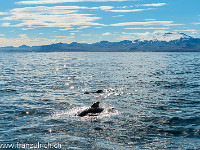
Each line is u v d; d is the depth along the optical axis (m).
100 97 28.48
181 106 23.55
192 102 25.30
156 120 18.69
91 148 13.31
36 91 32.66
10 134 15.55
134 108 22.75
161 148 13.24
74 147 13.48
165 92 31.47
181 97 28.00
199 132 15.87
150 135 15.34
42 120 18.73
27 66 88.50
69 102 25.58
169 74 54.81
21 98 27.67
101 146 13.58
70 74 56.78
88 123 17.94
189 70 66.00
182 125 17.41
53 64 102.62
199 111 21.53
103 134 15.55
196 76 50.31
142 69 70.31
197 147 13.36
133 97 28.33
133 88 35.00
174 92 31.39
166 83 39.81
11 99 27.08
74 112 21.27
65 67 81.94
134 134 15.53
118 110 21.95
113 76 51.41
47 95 29.69
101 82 41.88
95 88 35.28
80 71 65.06
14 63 111.50
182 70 66.06
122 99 27.20
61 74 56.91
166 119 18.95
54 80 45.06
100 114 20.47
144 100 26.52
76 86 37.34
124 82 41.66
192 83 39.56
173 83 39.75
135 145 13.69
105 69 71.31
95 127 16.97
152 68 74.25
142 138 14.80
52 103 25.00
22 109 22.31
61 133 15.76
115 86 37.09
